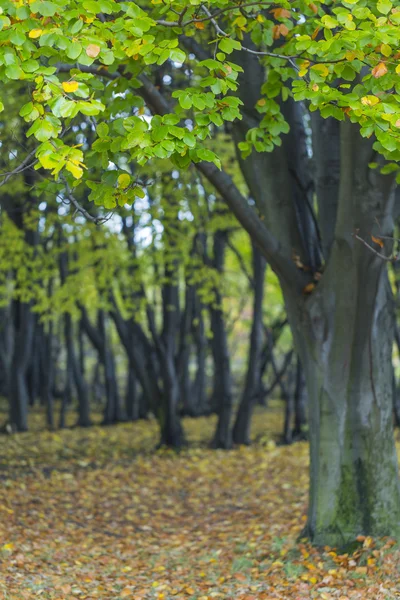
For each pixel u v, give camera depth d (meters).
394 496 7.09
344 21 4.55
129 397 22.31
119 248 14.14
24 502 9.91
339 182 6.62
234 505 10.51
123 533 9.03
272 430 19.09
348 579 6.28
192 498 11.20
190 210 13.19
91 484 11.96
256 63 7.16
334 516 7.05
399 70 4.56
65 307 15.22
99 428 20.00
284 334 25.86
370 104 4.55
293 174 7.39
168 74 10.02
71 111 3.97
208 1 5.03
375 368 7.08
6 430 18.55
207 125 4.62
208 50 8.15
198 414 23.14
